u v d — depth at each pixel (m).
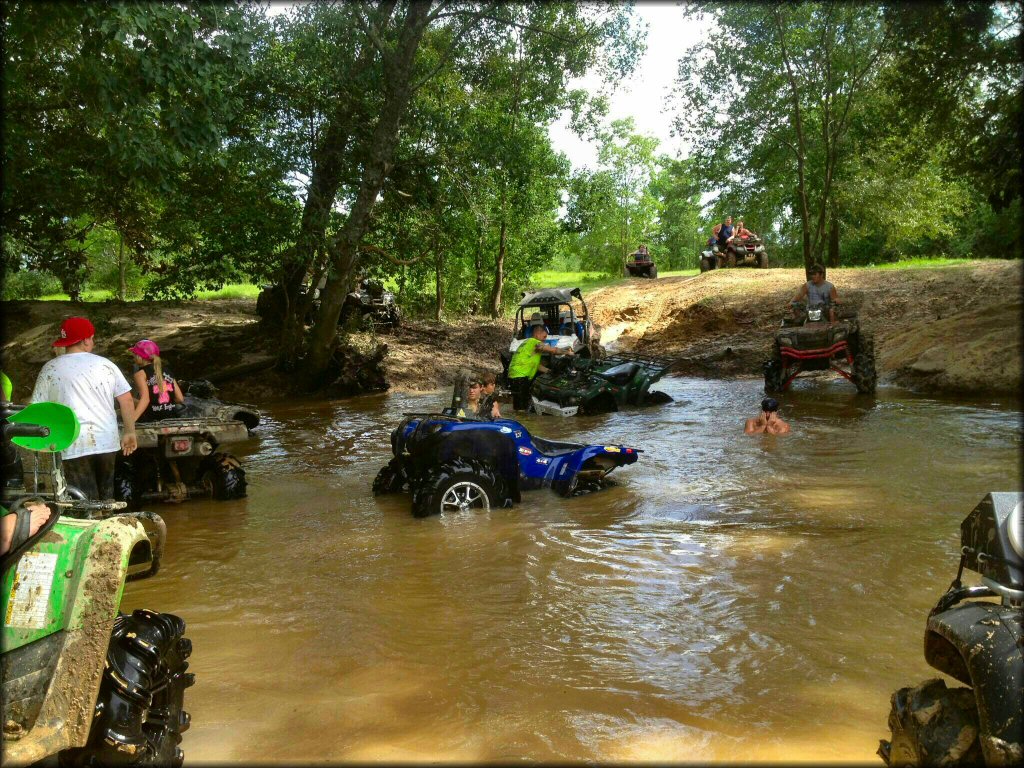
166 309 27.14
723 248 33.31
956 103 17.17
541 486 8.05
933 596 4.92
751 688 3.78
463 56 20.02
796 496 7.62
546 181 28.33
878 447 9.91
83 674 2.73
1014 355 14.70
